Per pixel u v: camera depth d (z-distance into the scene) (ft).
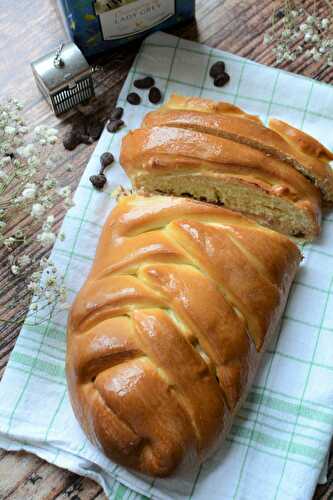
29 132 1.94
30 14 2.04
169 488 1.68
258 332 1.66
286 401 1.73
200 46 1.96
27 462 1.73
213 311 1.60
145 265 1.64
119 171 1.88
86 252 1.83
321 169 1.78
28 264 1.85
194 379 1.57
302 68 1.98
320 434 1.70
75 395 1.64
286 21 1.86
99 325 1.62
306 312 1.79
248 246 1.67
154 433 1.57
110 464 1.69
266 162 1.75
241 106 1.94
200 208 1.68
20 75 1.99
